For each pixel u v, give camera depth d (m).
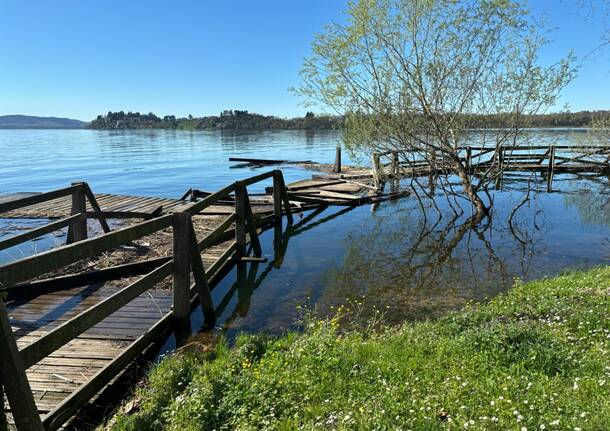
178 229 5.94
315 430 3.47
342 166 28.81
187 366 4.92
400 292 7.88
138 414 4.05
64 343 3.77
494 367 4.23
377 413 3.56
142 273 8.05
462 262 9.61
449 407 3.65
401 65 12.22
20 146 63.94
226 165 33.75
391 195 17.17
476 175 16.20
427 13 11.70
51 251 3.83
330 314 6.95
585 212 14.50
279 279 8.71
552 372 4.14
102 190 21.62
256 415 3.72
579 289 6.71
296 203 15.18
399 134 12.74
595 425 3.19
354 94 12.47
